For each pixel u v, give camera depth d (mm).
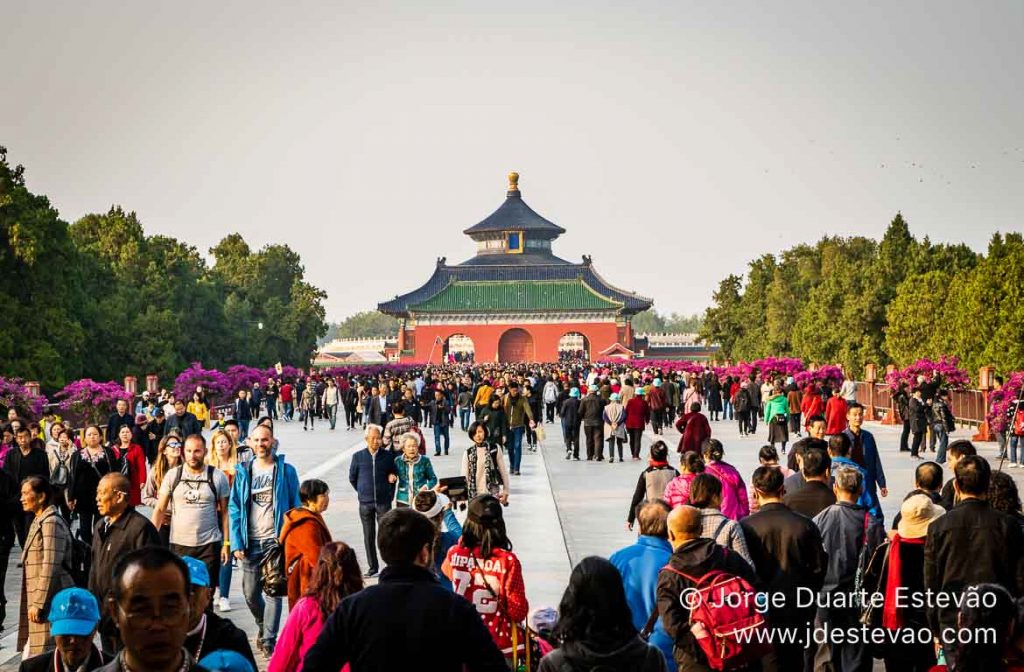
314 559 11828
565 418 41000
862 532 11594
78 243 86812
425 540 7633
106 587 11836
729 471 14180
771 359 69938
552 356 157125
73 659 7617
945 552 10227
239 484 14758
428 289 165375
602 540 22438
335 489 31391
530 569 19422
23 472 21500
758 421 58938
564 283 159125
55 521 12531
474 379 77375
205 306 96188
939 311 75250
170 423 30078
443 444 45906
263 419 14961
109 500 12023
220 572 16375
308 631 9133
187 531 14703
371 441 18812
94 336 73938
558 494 30062
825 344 89188
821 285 94812
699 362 165875
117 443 25203
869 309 86062
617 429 39594
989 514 10180
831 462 14359
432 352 158375
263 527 14680
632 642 7117
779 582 10734
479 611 10125
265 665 13758
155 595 5555
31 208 64750
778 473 11141
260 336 109188
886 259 87812
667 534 10383
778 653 10695
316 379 67812
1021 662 8008
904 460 37594
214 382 66938
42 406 42344
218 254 135500
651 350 166750
